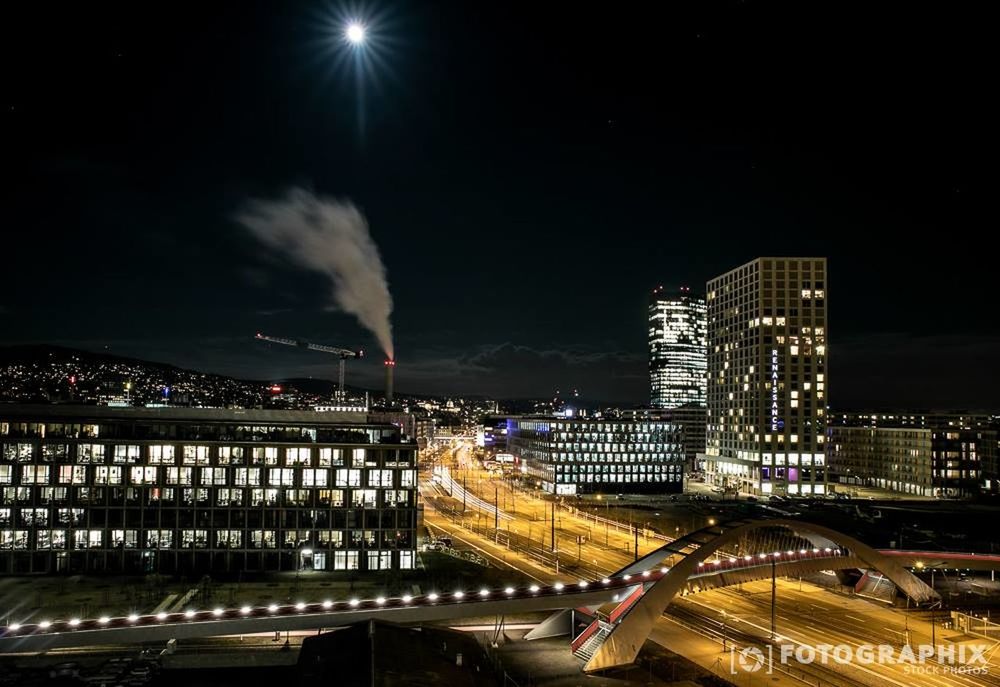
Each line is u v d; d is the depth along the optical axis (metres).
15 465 119.69
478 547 155.38
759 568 97.38
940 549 160.62
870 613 105.62
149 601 104.75
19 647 74.06
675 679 78.62
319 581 118.44
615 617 88.81
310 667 76.44
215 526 122.81
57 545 119.69
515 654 87.06
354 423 131.38
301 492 125.00
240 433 125.94
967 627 97.44
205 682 79.62
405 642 81.50
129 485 121.56
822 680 78.19
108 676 78.38
